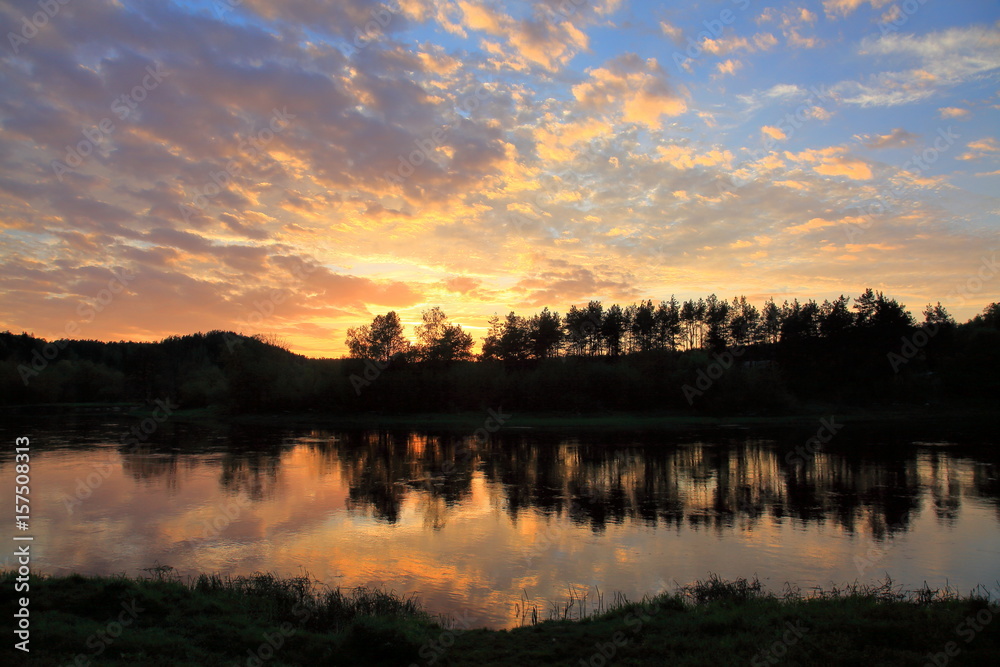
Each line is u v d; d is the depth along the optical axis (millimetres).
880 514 33625
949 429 78438
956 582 22000
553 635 14812
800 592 20250
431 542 27859
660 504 36750
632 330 125188
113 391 139000
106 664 11992
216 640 13969
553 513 34281
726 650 12820
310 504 36625
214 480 45219
